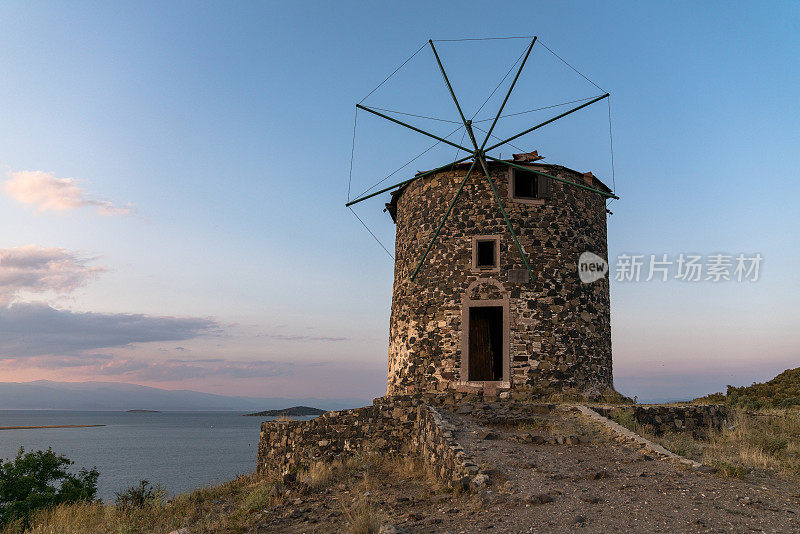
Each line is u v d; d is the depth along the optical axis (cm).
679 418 1620
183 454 8150
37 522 1502
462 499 977
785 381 3053
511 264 1952
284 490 1302
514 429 1451
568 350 1908
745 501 849
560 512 821
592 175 2122
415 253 2109
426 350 1975
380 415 1695
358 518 852
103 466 6212
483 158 1914
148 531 1193
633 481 983
